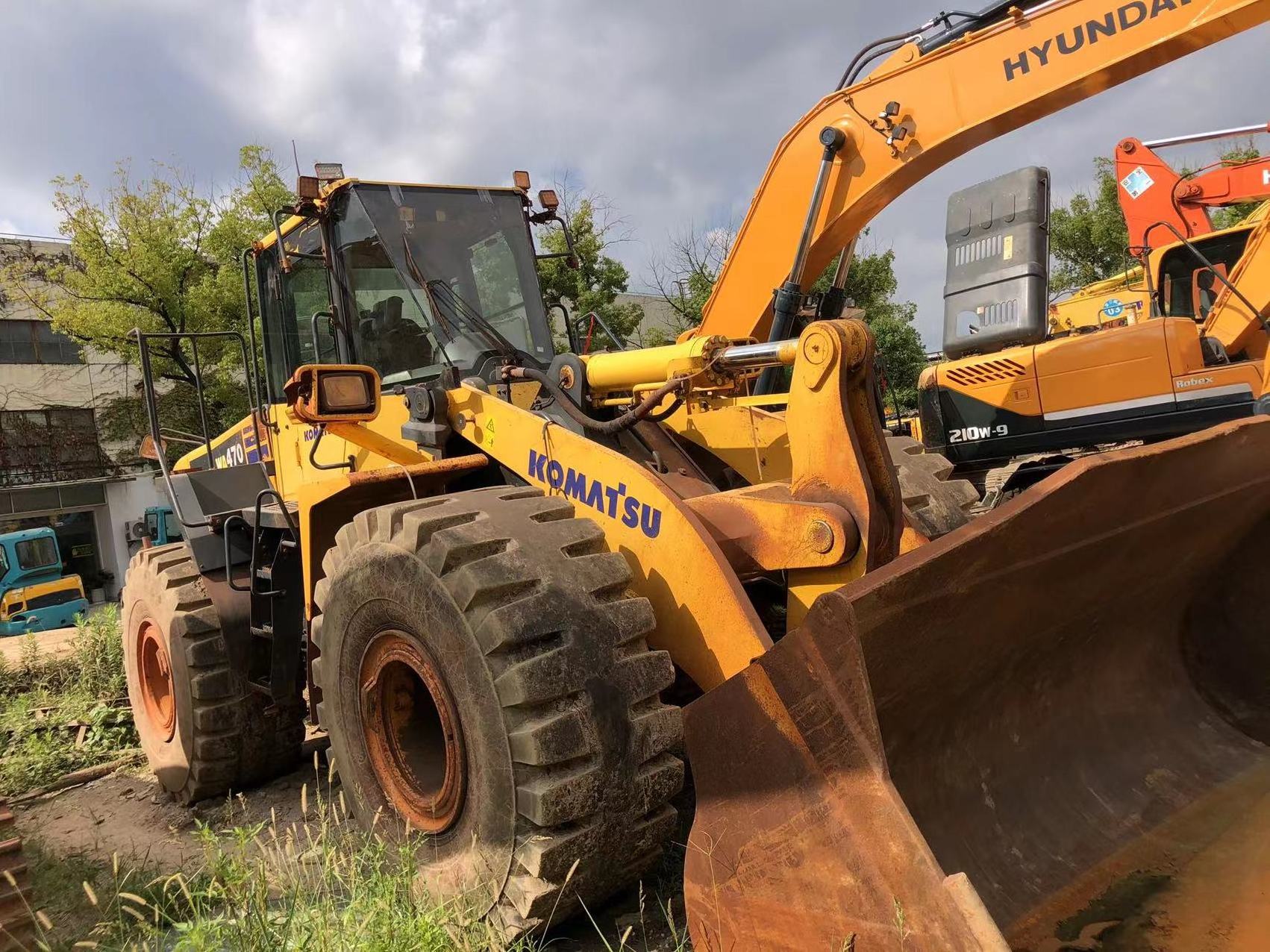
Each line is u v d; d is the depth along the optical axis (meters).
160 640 5.06
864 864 1.89
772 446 3.95
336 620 3.28
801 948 1.97
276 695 4.43
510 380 3.95
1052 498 2.28
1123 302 11.45
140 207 20.66
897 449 4.22
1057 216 27.44
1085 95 4.34
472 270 4.59
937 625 2.18
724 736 2.14
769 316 5.21
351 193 4.39
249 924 2.55
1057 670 2.95
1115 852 2.67
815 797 1.99
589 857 2.56
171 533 28.22
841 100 4.84
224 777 4.80
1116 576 2.85
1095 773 2.94
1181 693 3.45
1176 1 4.04
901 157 4.67
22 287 24.20
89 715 6.61
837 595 1.93
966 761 2.60
